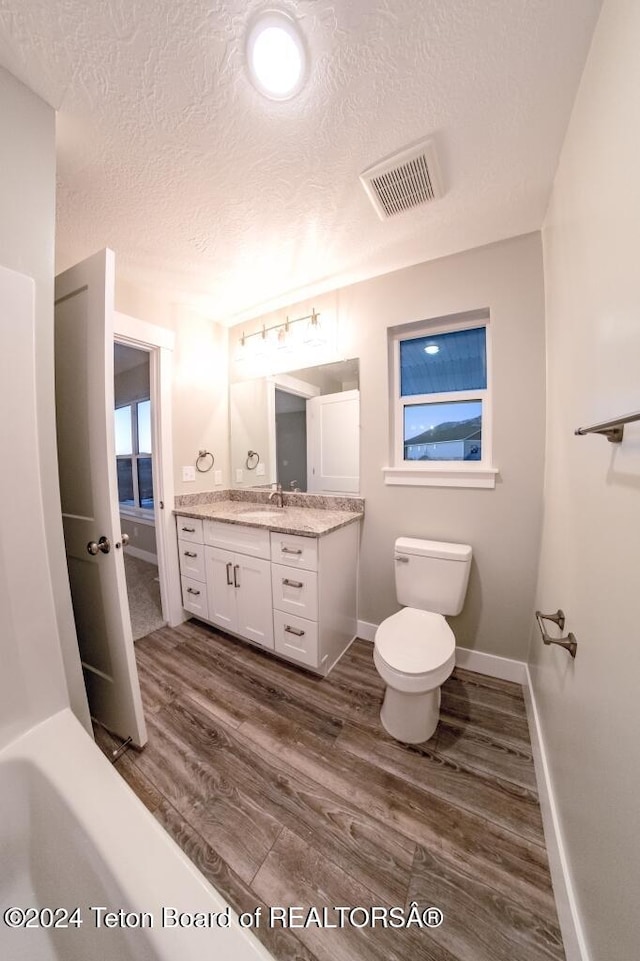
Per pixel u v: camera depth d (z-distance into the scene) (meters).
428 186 1.24
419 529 1.84
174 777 1.19
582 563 0.88
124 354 3.34
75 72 0.86
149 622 2.32
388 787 1.15
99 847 0.65
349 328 1.98
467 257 1.63
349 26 0.77
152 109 0.95
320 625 1.66
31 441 0.91
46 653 0.94
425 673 1.21
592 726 0.73
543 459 1.53
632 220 0.62
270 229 1.49
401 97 0.93
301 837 1.00
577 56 0.83
